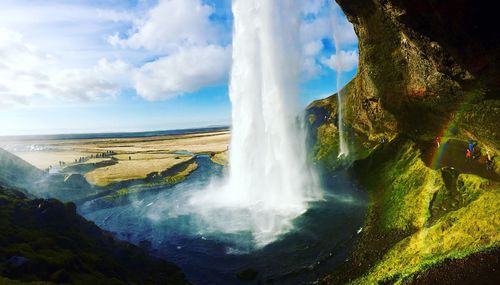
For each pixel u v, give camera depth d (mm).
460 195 21031
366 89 45812
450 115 29500
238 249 26438
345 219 28359
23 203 24781
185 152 126625
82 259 19250
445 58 23875
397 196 27141
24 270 14977
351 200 32750
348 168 40906
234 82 44875
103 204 49094
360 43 46656
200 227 32406
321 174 43125
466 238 15711
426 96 31188
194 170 77500
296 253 24172
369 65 41969
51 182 50188
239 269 23500
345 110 58031
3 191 28469
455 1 18969
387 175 33312
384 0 23516
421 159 28688
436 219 20125
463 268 13867
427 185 24156
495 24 18859
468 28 20000
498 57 20438
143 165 84125
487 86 22766
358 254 21703
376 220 25906
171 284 21188
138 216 40312
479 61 21609
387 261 18766
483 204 16906
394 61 36219
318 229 27438
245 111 43938
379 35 37844
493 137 23672
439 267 14680
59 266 16312
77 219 27078
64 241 20703
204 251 27094
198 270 24281
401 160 33062
